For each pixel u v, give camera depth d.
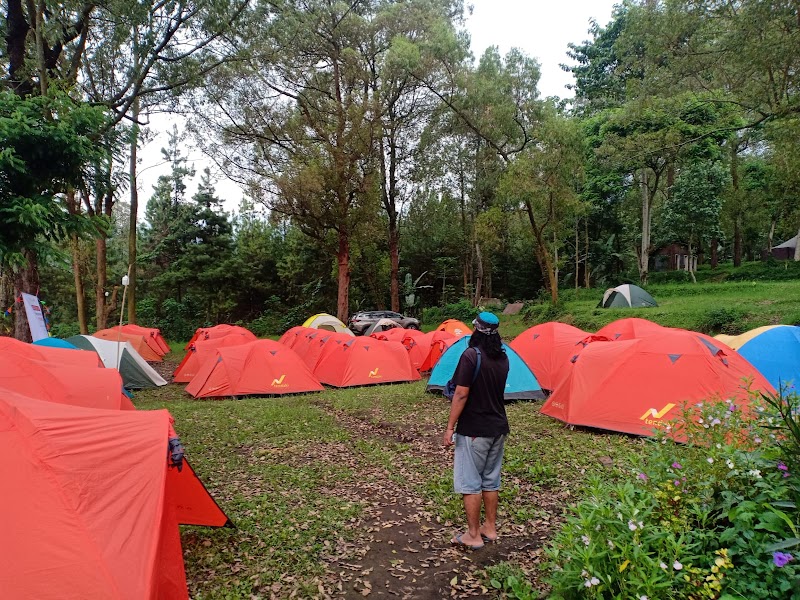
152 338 20.66
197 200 33.66
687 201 31.08
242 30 15.56
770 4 12.44
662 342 7.55
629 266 41.25
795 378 8.06
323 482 6.02
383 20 24.55
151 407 10.60
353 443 7.68
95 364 7.44
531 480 5.80
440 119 27.30
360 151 23.47
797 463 2.95
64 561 2.52
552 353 11.16
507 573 3.83
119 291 32.47
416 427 8.52
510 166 22.75
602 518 3.02
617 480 5.56
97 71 17.55
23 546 2.50
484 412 4.18
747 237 44.09
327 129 23.39
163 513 3.11
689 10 14.37
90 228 7.36
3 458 2.74
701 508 3.11
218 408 10.24
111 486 2.96
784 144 15.59
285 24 16.81
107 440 3.21
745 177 36.78
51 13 12.27
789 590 2.40
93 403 5.87
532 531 4.59
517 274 42.06
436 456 6.94
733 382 6.95
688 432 3.95
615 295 22.77
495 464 4.34
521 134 25.59
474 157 31.23
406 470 6.37
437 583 3.82
